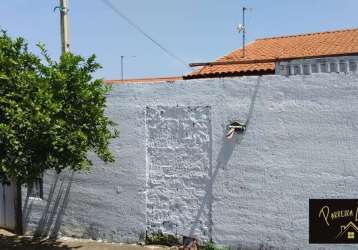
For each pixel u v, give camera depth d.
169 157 9.20
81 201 10.19
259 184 8.35
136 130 9.51
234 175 8.56
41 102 7.59
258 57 11.75
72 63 8.21
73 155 7.98
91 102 8.36
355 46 11.20
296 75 8.06
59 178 10.45
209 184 8.81
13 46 8.20
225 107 8.64
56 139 7.62
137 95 9.48
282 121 8.16
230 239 8.61
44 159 7.89
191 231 8.98
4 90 7.76
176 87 9.11
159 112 9.27
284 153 8.16
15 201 11.04
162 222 9.29
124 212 9.67
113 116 9.70
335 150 7.79
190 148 8.98
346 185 7.73
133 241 9.57
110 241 9.84
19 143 7.50
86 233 10.14
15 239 10.46
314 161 7.94
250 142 8.42
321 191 7.90
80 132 7.91
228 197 8.62
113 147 9.73
